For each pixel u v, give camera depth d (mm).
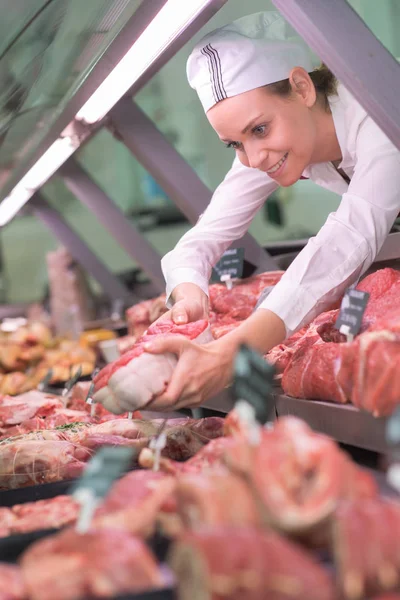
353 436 1806
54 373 4348
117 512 1344
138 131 3594
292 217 8211
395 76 1783
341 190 2867
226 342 2010
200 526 1227
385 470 1797
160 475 1490
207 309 2713
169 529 1342
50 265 6199
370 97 1781
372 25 6312
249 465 1250
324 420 1920
